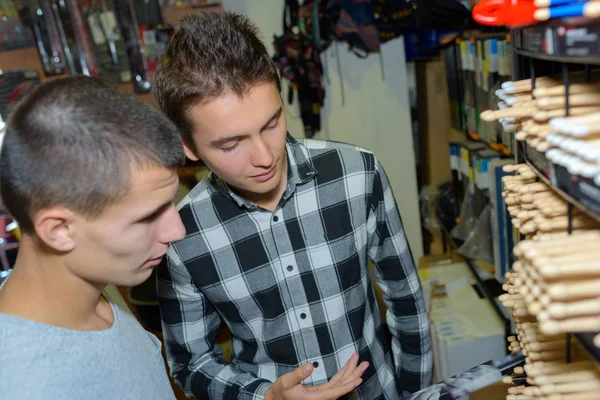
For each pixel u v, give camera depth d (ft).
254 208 3.47
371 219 3.75
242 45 2.79
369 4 9.27
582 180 1.57
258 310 3.66
